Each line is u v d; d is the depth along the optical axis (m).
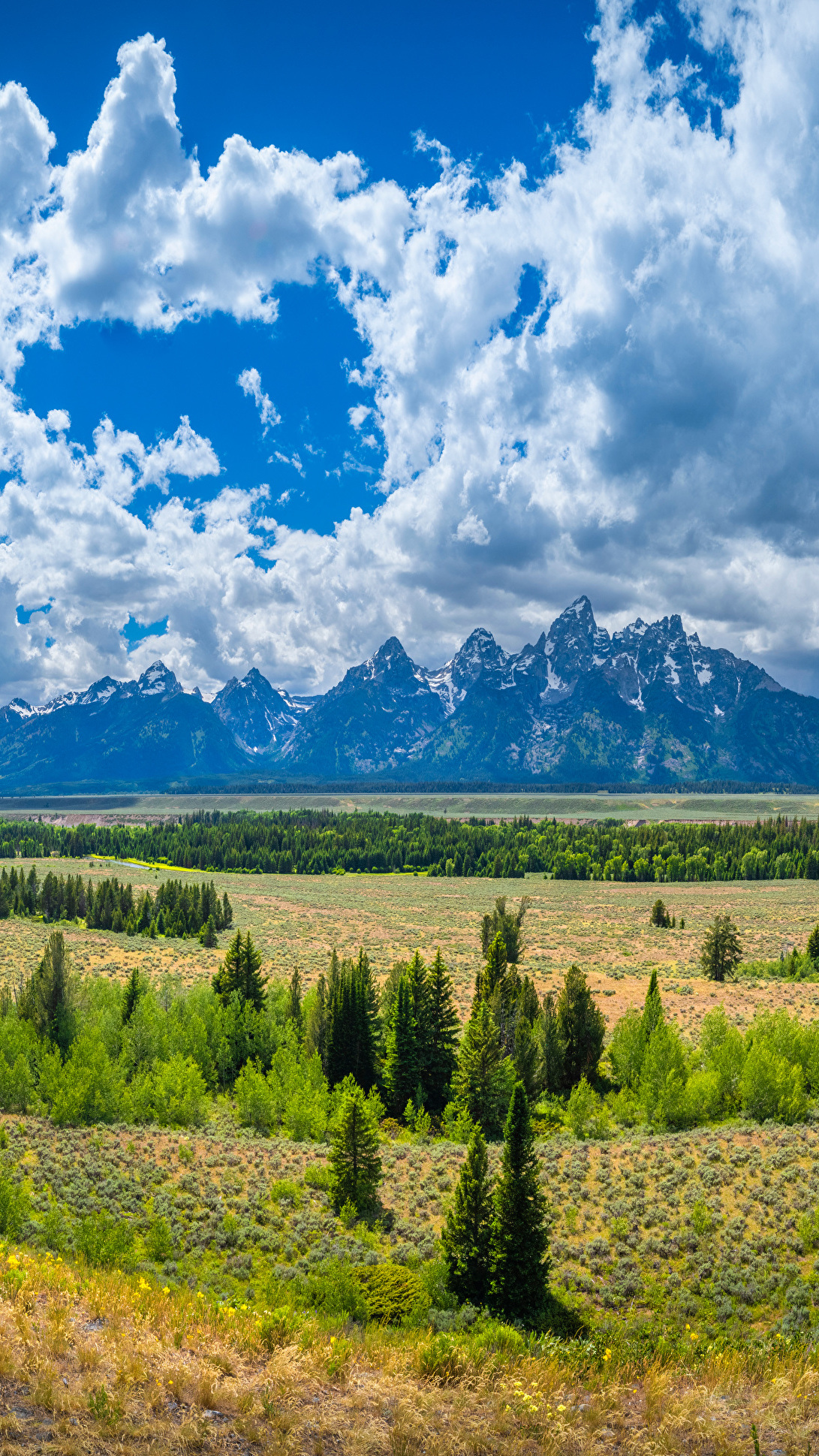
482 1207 27.06
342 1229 32.47
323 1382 14.24
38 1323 14.68
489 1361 15.68
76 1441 10.94
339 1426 12.74
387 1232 32.59
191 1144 40.81
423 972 61.47
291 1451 11.70
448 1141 48.38
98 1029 58.06
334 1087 54.62
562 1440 12.73
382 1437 12.41
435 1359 15.56
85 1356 13.25
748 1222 30.12
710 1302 26.05
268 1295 24.64
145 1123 46.62
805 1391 14.57
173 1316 16.06
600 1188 34.25
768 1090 43.62
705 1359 16.83
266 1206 34.16
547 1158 38.50
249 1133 45.31
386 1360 15.72
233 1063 61.06
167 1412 12.30
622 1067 56.09
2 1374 12.60
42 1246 27.36
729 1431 13.30
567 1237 30.67
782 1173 33.09
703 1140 38.06
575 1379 15.48
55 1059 48.44
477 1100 51.06
